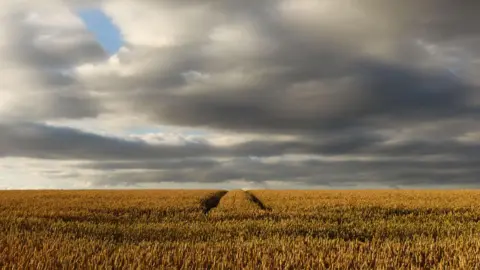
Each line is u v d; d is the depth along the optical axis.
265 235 16.88
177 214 27.28
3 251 10.43
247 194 52.34
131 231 18.17
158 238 16.36
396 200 38.19
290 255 9.84
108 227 19.58
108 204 33.66
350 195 47.94
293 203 34.84
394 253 10.79
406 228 19.53
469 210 30.33
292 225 20.28
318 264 9.38
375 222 22.22
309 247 11.60
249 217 25.59
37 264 8.87
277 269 8.91
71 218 25.41
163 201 37.06
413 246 12.10
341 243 12.48
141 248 11.45
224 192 69.00
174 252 10.27
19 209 29.48
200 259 9.38
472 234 17.16
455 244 12.28
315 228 19.17
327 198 41.56
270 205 33.19
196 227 19.48
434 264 9.84
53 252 10.17
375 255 10.27
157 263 9.30
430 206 32.09
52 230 18.27
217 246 11.73
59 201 37.44
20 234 14.42
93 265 8.88
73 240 13.31
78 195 49.66
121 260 9.41
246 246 11.62
